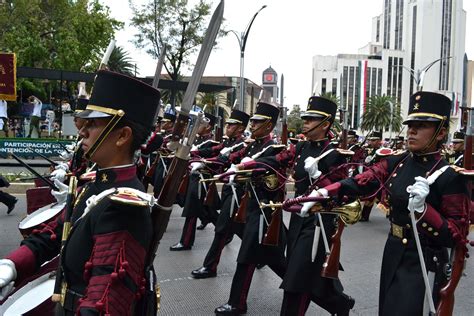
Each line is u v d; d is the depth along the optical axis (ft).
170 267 23.02
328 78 214.69
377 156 13.03
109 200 6.72
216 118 35.70
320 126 16.70
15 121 76.07
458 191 11.10
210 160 24.31
